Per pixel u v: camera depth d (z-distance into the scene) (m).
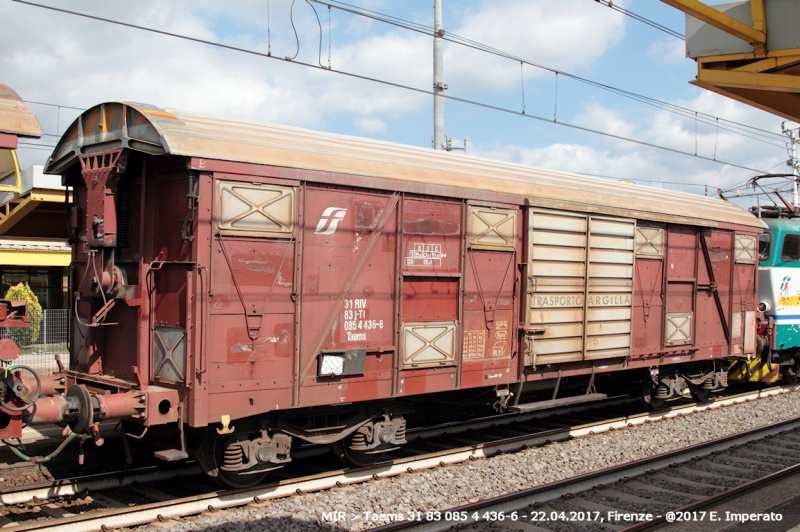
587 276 10.98
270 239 7.47
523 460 9.54
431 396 10.27
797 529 7.00
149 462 8.62
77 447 8.91
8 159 9.16
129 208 7.85
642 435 11.48
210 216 7.00
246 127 7.77
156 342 7.41
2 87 6.50
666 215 12.51
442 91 16.86
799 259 16.78
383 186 8.44
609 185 12.23
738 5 7.25
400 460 8.95
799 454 10.41
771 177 17.27
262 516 7.01
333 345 8.02
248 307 7.29
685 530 6.93
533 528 6.96
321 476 8.15
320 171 7.84
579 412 13.55
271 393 7.48
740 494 8.13
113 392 7.70
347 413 8.78
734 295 14.47
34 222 22.67
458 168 9.67
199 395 6.90
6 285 23.44
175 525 6.69
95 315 7.50
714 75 7.41
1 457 8.70
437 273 9.07
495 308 9.82
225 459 7.50
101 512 6.58
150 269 7.39
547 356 10.40
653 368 12.84
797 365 17.70
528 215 10.09
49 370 15.06
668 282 12.78
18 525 6.20
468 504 7.21
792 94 7.85
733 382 18.56
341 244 8.11
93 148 7.86
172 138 6.79
